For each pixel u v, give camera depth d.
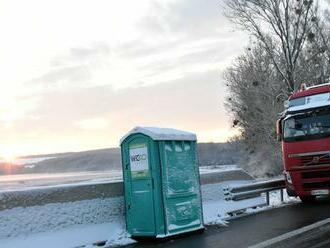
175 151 11.05
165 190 10.68
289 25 34.44
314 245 9.06
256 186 15.44
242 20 35.22
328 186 14.98
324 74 37.81
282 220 12.41
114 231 10.87
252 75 41.59
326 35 36.84
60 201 10.05
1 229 8.98
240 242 9.74
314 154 15.09
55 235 9.72
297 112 15.60
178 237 10.84
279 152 41.22
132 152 10.99
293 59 35.06
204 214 13.13
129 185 11.01
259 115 41.72
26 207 9.47
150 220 10.60
